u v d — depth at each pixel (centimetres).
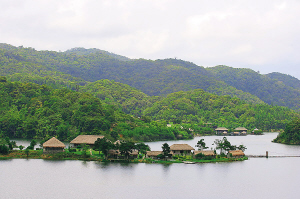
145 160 17788
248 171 16838
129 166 16762
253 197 12862
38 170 15400
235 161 19275
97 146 18250
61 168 15912
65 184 13575
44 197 12075
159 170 16238
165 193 12950
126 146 17862
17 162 16775
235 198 12700
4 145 18138
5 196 12044
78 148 19912
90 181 14088
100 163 17162
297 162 19638
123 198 12281
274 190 13738
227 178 15350
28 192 12506
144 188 13462
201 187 13850
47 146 18175
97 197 12288
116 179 14488
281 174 16388
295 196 13062
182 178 15025
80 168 16025
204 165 17700
